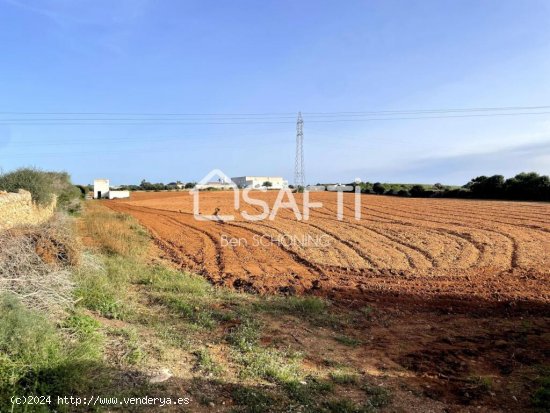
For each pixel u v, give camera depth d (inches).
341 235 767.7
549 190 1460.4
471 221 924.0
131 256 494.6
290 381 204.1
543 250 598.9
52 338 196.1
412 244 661.3
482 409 189.5
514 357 247.8
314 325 305.0
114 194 2351.1
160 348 231.9
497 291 395.2
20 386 166.4
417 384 214.2
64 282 269.0
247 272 480.7
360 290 401.1
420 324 312.2
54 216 693.3
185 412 169.9
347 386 208.4
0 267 269.7
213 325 286.5
